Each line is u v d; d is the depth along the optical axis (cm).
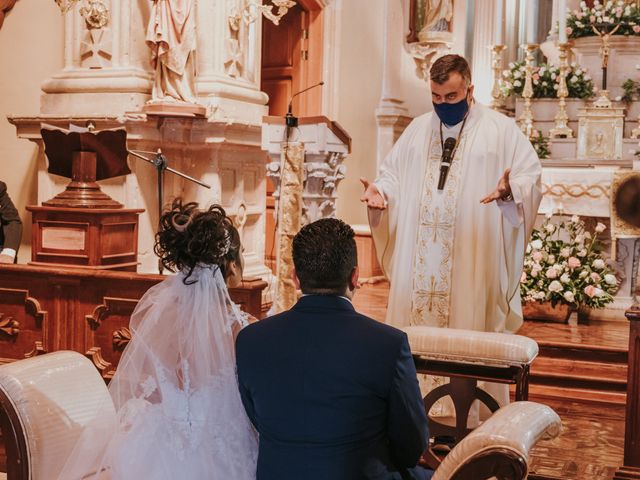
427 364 408
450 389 432
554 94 1026
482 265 481
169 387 295
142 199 707
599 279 734
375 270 1046
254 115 775
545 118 1024
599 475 458
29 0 778
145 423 294
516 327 505
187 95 689
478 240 480
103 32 720
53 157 564
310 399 248
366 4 1100
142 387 298
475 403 472
